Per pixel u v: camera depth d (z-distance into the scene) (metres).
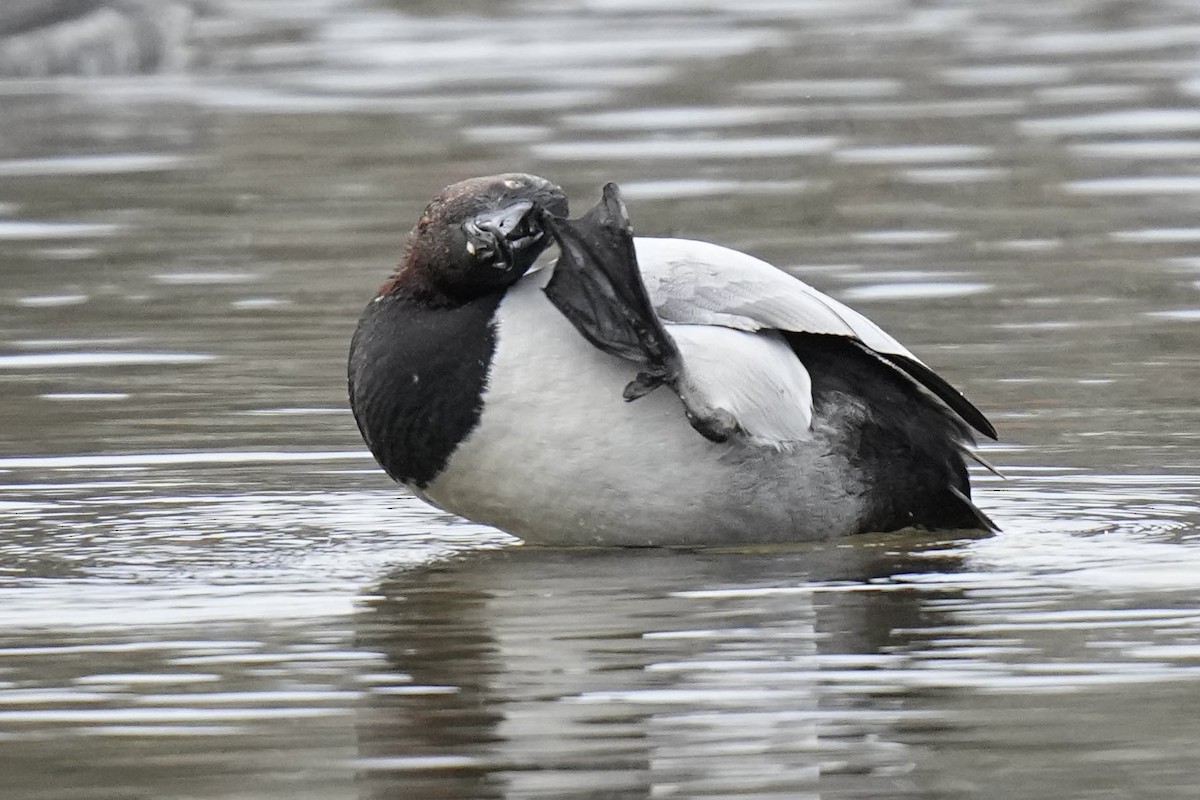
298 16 36.09
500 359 10.31
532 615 9.64
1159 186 21.62
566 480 10.40
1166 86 27.39
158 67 31.31
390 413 10.47
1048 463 12.52
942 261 18.50
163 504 11.84
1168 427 13.25
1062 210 20.59
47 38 30.70
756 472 10.53
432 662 8.98
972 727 8.14
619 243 10.15
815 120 25.70
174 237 20.17
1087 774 7.65
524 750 7.97
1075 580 10.09
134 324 16.61
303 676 8.84
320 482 12.33
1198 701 8.37
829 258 18.67
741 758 7.86
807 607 9.70
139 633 9.45
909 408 10.88
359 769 7.82
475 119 26.25
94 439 13.26
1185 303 16.81
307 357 15.41
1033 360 15.09
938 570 10.31
